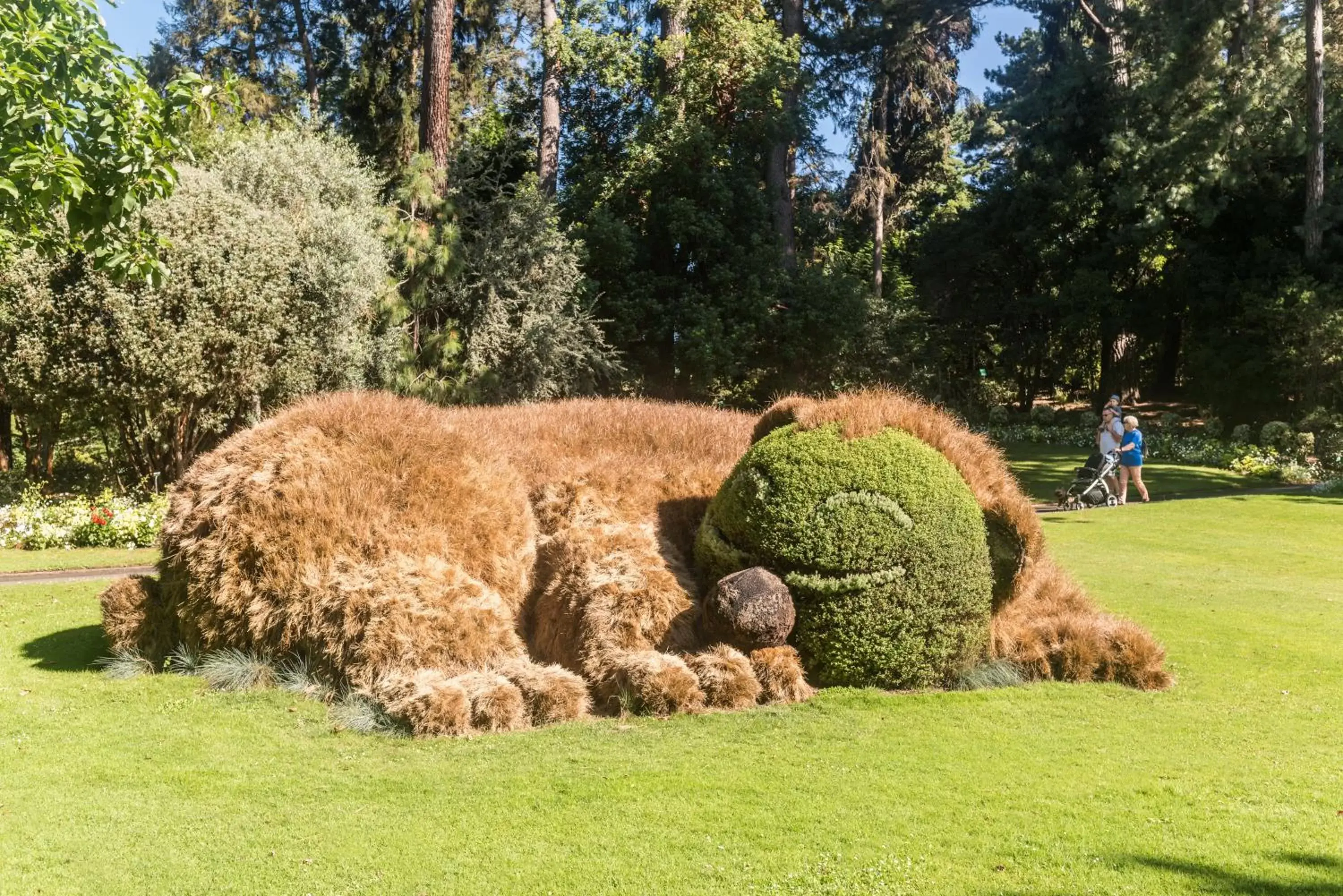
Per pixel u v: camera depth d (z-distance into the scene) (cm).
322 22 3594
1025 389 4541
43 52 819
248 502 661
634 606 635
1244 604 895
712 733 548
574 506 713
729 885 356
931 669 638
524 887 358
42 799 451
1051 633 687
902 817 416
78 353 1538
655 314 2648
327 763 506
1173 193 3134
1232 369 3120
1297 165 3234
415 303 2069
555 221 2309
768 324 2761
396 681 584
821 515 634
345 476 666
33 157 775
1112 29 3700
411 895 354
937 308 4138
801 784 457
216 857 388
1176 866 364
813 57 3600
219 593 653
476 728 566
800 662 639
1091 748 512
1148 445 2958
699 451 789
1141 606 881
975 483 693
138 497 1695
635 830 407
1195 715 576
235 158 1881
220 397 1638
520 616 675
